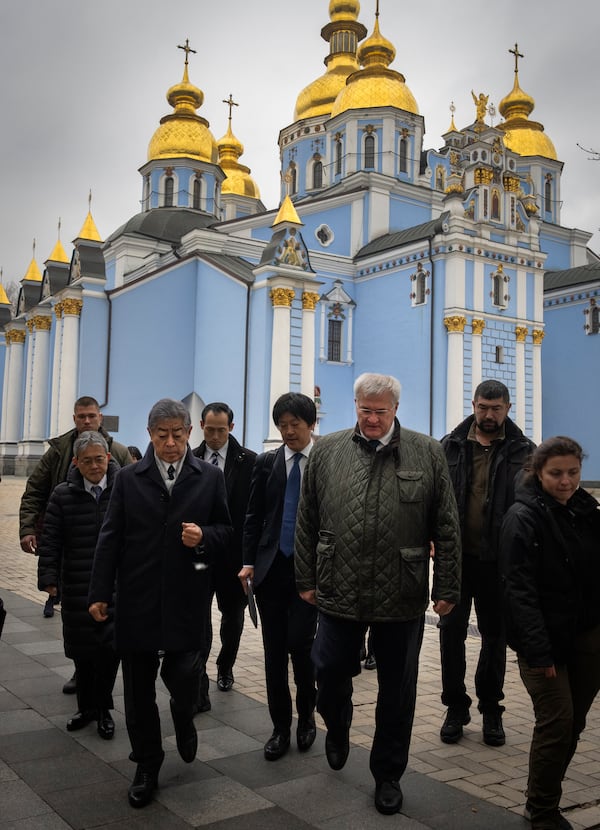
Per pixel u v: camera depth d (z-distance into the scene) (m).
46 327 34.00
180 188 39.88
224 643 6.45
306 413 5.35
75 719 5.36
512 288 32.72
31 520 6.72
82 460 5.54
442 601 4.38
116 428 28.25
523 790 4.47
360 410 4.47
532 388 32.97
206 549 4.56
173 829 3.90
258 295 26.11
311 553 4.66
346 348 36.00
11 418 38.00
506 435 5.56
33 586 11.46
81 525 5.50
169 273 29.91
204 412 6.55
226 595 6.44
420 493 4.38
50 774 4.58
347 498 4.38
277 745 4.91
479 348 31.52
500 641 5.32
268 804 4.21
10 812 4.06
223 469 6.54
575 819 4.11
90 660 5.34
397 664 4.32
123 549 4.61
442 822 4.02
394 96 39.16
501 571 4.14
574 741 4.13
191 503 4.62
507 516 4.15
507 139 44.25
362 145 39.12
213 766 4.75
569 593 4.03
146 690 4.41
